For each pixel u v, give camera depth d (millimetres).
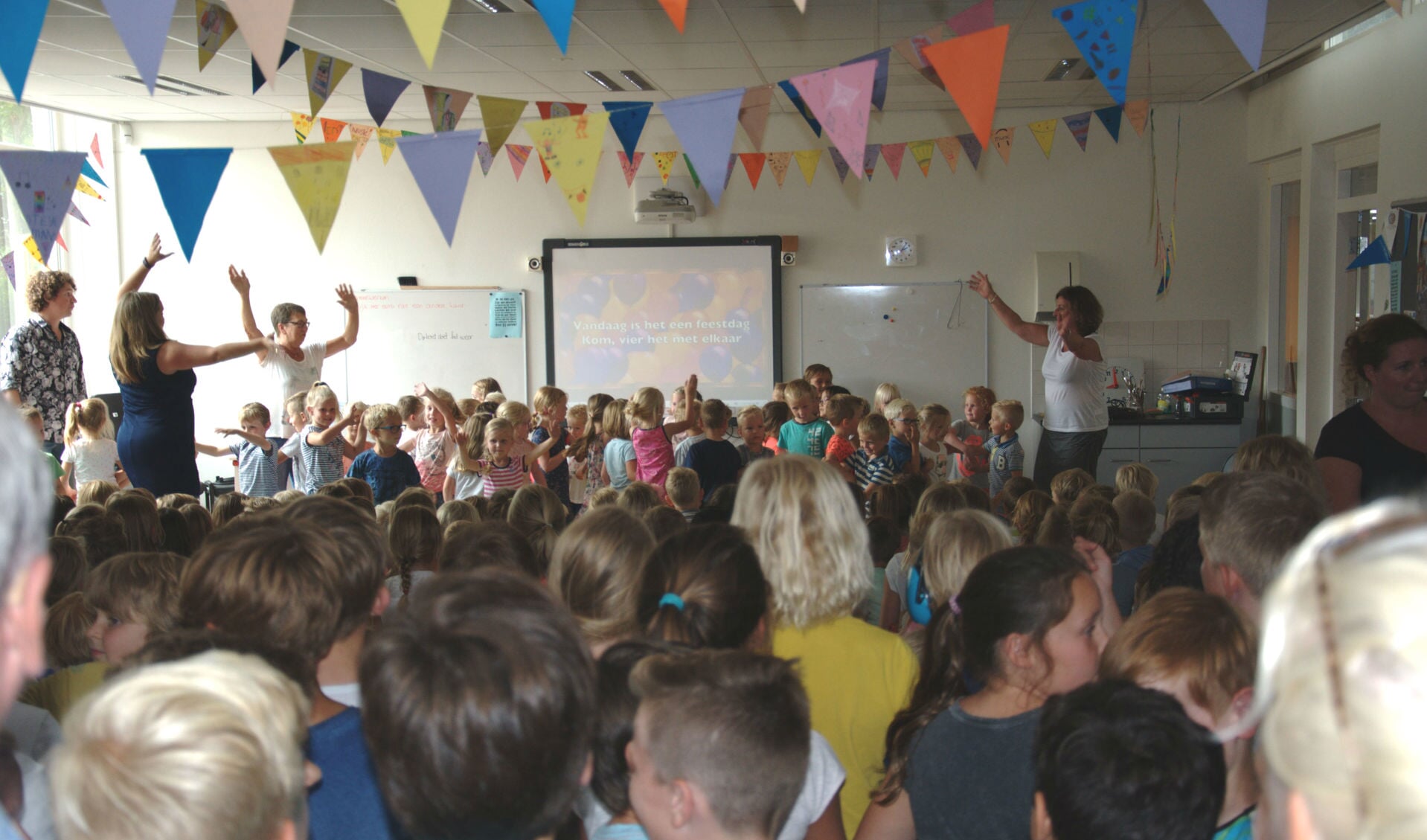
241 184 7566
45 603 2062
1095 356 4570
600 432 5520
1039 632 1332
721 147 2652
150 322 3348
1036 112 7238
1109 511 2756
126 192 7512
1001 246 7348
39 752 1302
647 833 1056
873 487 3549
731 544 1437
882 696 1604
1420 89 4797
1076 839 943
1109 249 7258
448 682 856
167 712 722
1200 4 4652
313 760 1173
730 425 7422
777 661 1102
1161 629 1228
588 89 6418
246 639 1126
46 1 1890
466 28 4973
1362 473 2365
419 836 900
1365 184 5781
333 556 1315
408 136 2803
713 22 4887
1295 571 440
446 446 5383
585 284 7605
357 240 7648
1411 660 369
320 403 4883
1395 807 356
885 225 7430
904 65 5828
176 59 5383
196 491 3592
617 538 1578
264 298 7648
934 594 1889
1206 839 932
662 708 1028
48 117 7102
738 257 7512
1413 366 2254
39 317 4762
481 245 7648
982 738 1335
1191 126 7129
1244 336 7164
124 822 681
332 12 4668
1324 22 5051
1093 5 2486
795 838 1254
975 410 5703
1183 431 6902
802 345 7562
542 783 883
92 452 4918
